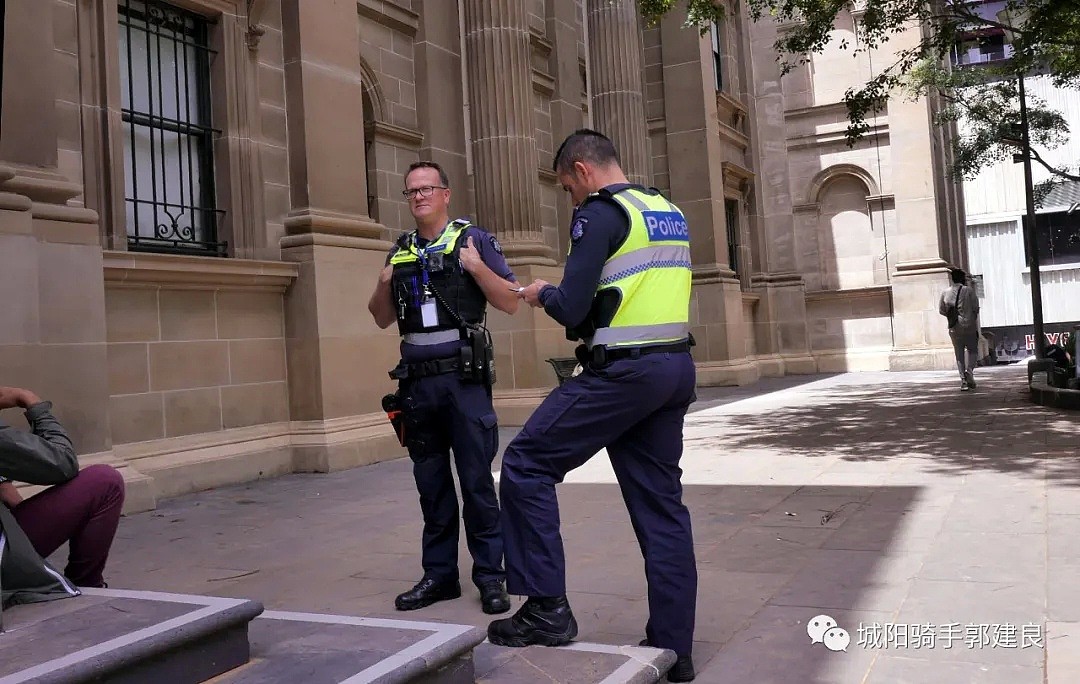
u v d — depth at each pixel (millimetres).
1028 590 3621
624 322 2916
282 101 8578
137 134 7465
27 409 3230
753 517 5359
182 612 2396
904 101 20641
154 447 7141
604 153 3117
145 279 7055
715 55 20406
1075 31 10633
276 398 8305
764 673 2938
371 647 2498
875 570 4051
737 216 20438
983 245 35750
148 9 7578
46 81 6258
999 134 15578
